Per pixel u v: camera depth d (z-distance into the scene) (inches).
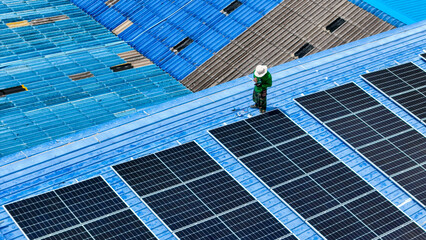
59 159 1101.1
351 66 1465.3
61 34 2272.4
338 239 978.7
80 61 2091.5
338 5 2237.9
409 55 1540.4
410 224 1020.5
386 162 1151.0
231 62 2080.5
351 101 1312.7
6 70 1982.0
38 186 1040.8
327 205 1042.7
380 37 1609.3
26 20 2340.1
